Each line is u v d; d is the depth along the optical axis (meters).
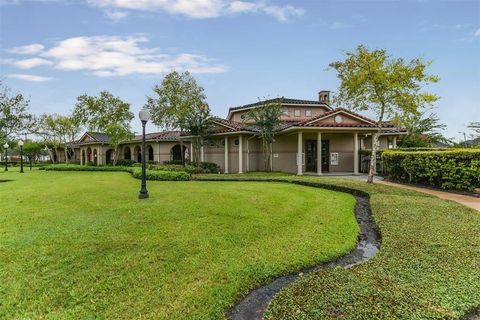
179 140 28.28
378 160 18.64
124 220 6.71
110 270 4.14
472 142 22.66
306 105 23.23
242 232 5.84
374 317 2.90
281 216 7.08
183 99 25.03
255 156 21.86
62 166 29.94
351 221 6.82
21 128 22.78
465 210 7.26
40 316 3.12
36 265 4.29
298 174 18.19
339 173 19.66
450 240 5.04
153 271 4.13
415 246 4.78
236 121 24.44
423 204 7.96
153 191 11.12
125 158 37.62
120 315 3.14
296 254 4.82
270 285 4.00
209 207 7.99
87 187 12.78
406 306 3.07
